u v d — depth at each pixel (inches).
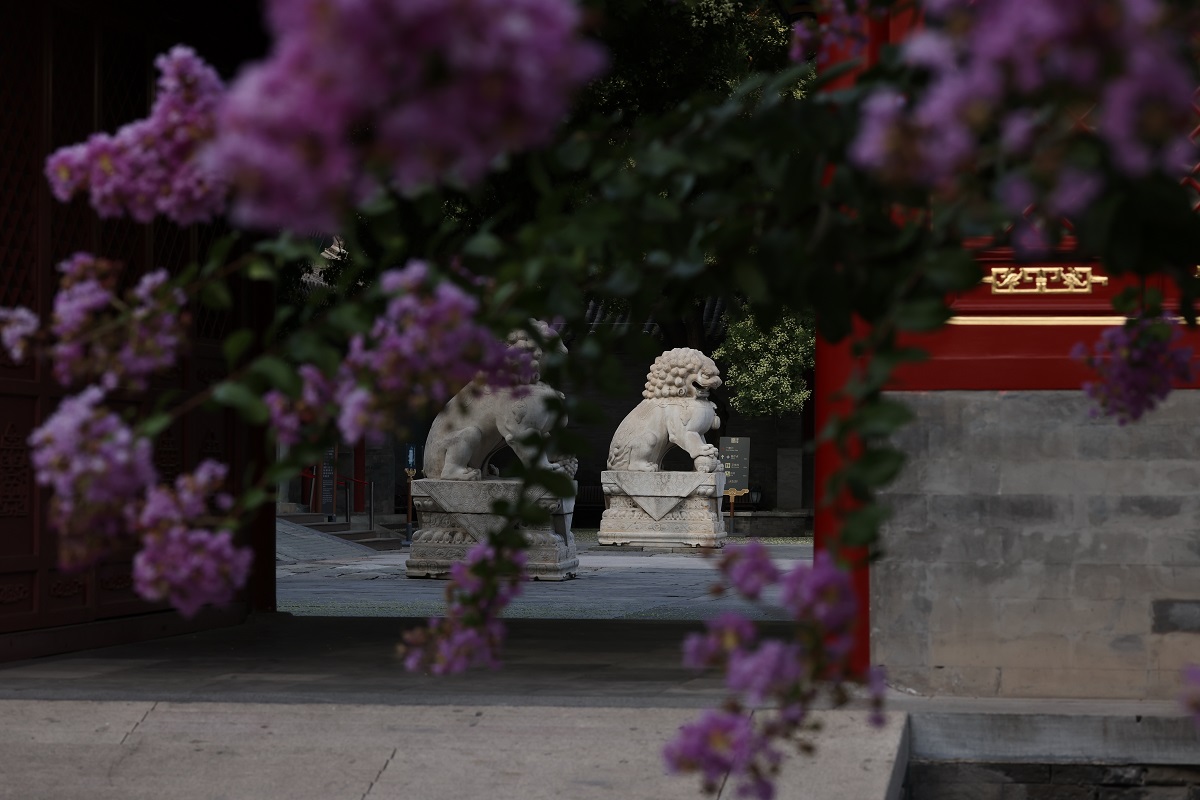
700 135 123.3
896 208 146.8
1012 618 314.3
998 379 314.5
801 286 122.0
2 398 378.3
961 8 80.1
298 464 116.4
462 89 68.8
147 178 117.3
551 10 67.7
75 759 277.9
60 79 407.2
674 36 515.2
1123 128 71.4
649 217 125.3
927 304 107.0
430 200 124.7
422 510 939.3
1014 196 88.9
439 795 255.9
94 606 417.4
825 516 314.8
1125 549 311.3
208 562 107.6
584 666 362.0
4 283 381.1
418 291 109.9
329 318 122.6
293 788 262.2
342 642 435.2
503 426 919.7
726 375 1822.1
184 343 123.0
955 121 76.6
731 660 106.5
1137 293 152.6
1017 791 294.8
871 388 106.1
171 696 301.0
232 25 494.3
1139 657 310.5
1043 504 313.9
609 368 139.9
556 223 119.7
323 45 67.2
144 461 107.0
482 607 142.3
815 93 126.4
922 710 297.4
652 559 1171.3
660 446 1330.0
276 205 72.8
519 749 275.1
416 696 299.4
